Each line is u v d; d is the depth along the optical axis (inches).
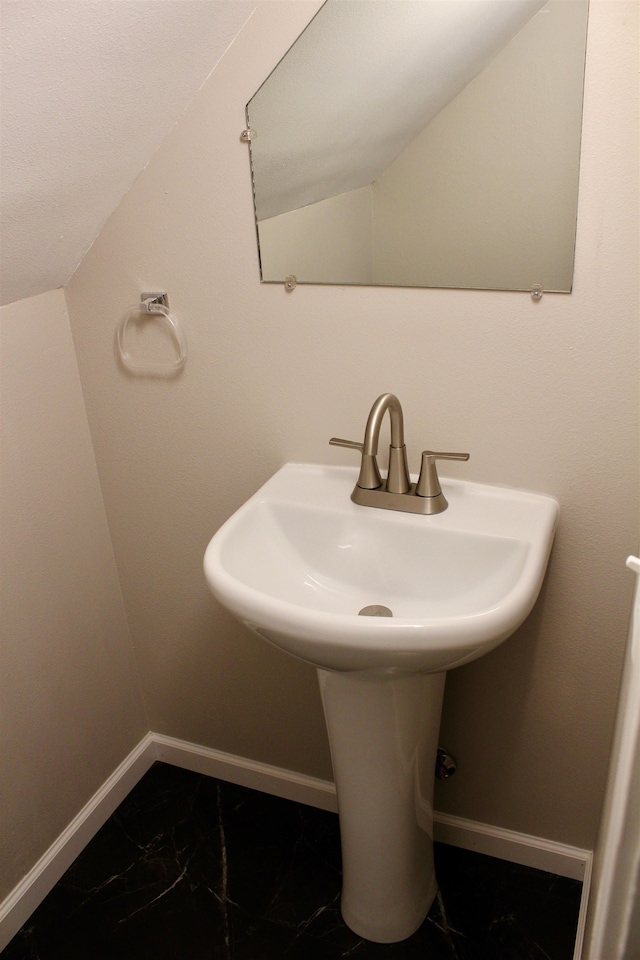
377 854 59.4
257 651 70.9
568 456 51.6
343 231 50.8
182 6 43.9
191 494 66.5
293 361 57.1
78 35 40.2
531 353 49.6
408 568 52.4
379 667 43.1
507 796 66.3
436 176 47.0
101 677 73.2
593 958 25.9
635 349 47.1
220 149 52.4
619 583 54.2
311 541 54.8
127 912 66.0
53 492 64.3
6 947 63.6
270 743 75.5
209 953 62.4
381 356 54.0
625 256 45.0
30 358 59.9
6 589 60.7
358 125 47.4
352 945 62.6
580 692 59.2
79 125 46.3
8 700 62.3
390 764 55.2
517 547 48.4
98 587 71.3
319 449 59.7
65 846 69.7
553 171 44.5
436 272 49.7
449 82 44.6
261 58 48.9
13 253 52.6
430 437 55.3
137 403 64.4
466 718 64.1
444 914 64.2
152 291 59.2
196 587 70.9
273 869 69.3
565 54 41.9
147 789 78.6
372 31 45.2
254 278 55.4
